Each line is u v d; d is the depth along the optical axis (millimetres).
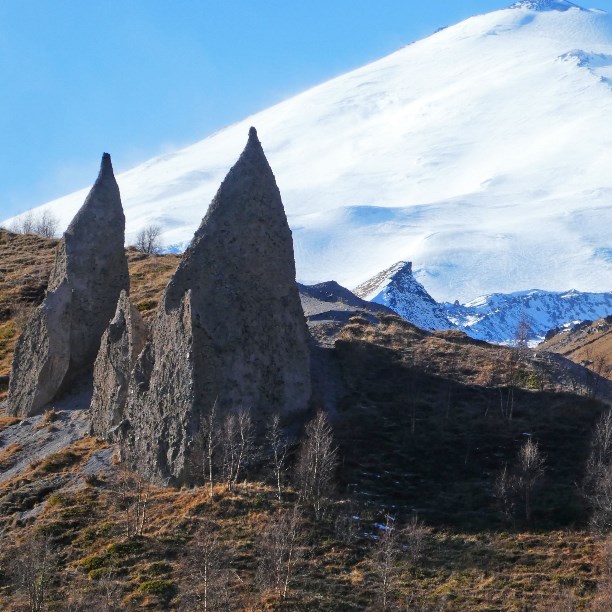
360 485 69125
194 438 70625
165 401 72812
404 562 61156
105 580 60188
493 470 71938
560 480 70750
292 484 68062
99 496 69438
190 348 72938
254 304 75938
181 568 60781
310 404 76625
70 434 80438
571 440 76312
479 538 63938
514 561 61438
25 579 58938
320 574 59781
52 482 72438
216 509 65750
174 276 75938
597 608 55406
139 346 78438
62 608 57719
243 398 73562
